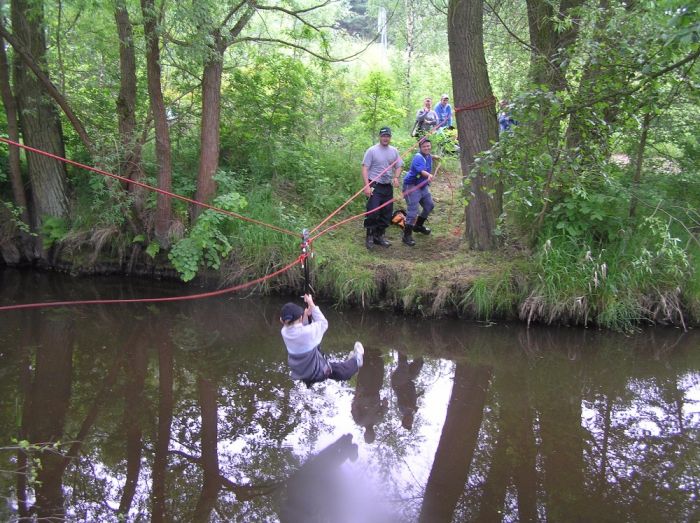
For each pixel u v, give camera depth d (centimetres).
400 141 1149
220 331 760
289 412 563
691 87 524
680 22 354
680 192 835
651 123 786
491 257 807
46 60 862
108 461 474
